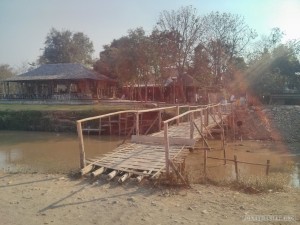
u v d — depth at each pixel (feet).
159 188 30.22
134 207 25.58
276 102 157.58
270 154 77.56
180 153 39.96
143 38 162.30
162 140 46.47
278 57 172.24
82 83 170.40
